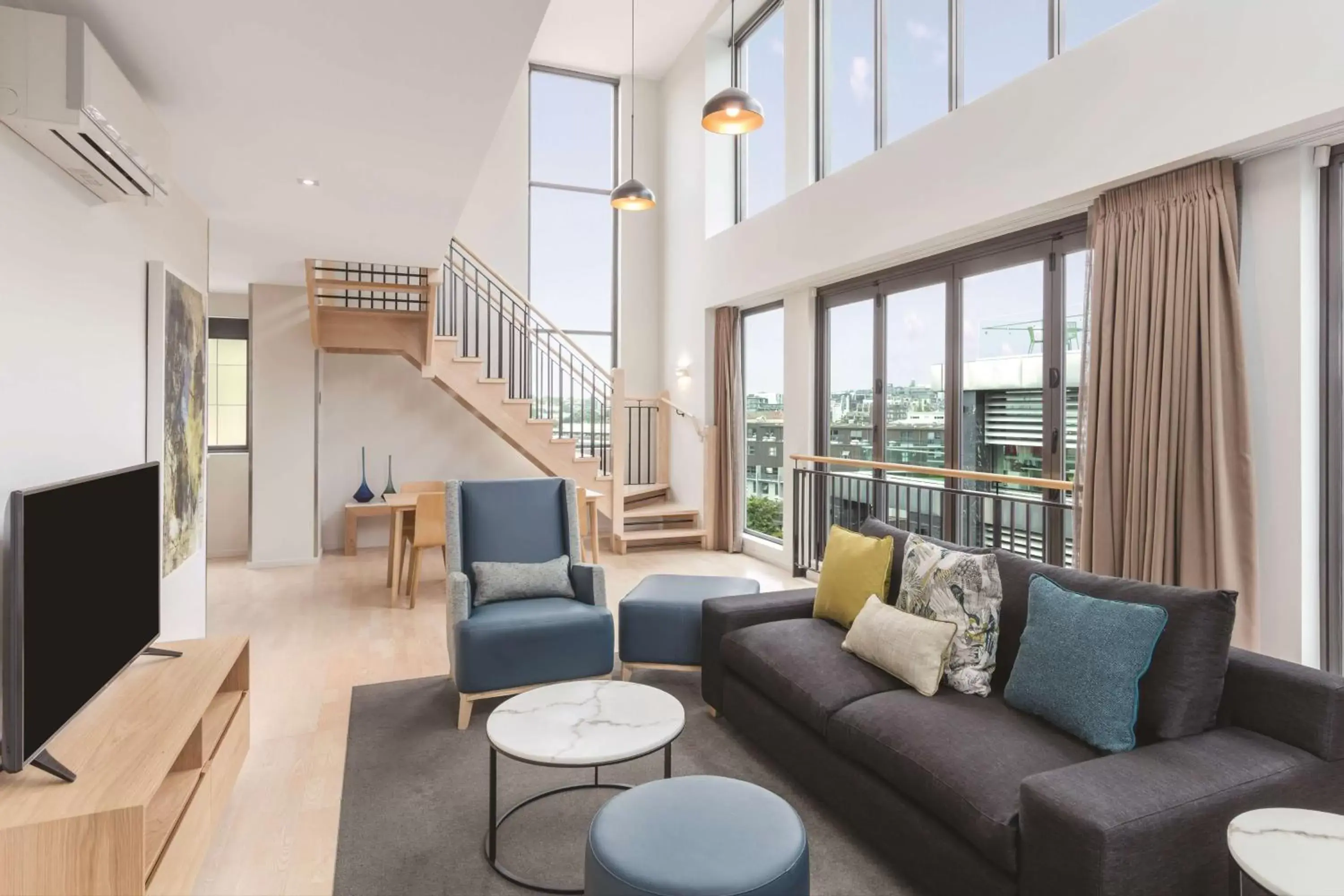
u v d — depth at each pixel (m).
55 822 1.47
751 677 2.81
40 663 1.63
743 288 6.55
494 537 3.62
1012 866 1.67
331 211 3.88
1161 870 1.55
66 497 1.79
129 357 2.69
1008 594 2.51
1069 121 3.53
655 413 8.30
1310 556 2.88
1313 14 2.62
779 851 1.56
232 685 2.69
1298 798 1.73
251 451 6.17
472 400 6.25
